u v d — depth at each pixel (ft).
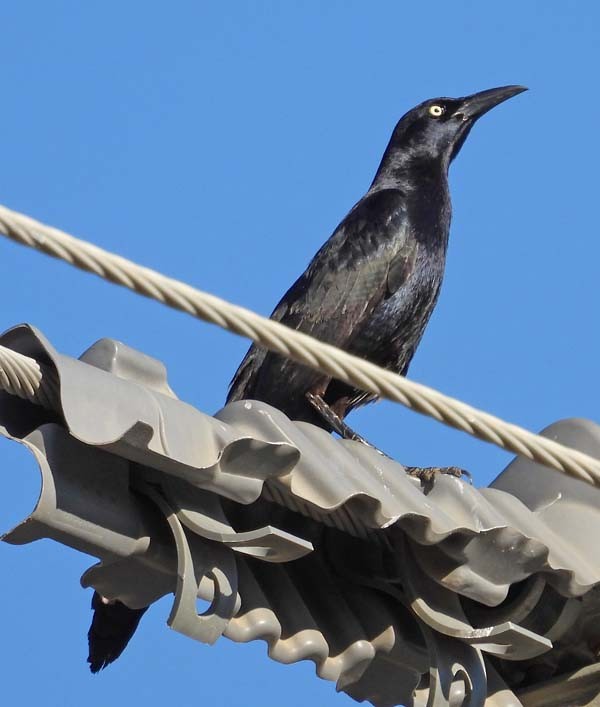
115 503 30.25
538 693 36.42
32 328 29.09
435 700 32.99
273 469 30.50
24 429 30.42
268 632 31.68
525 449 28.17
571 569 34.22
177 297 25.30
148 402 29.73
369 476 32.53
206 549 30.68
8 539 29.35
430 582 33.81
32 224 23.89
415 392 27.45
